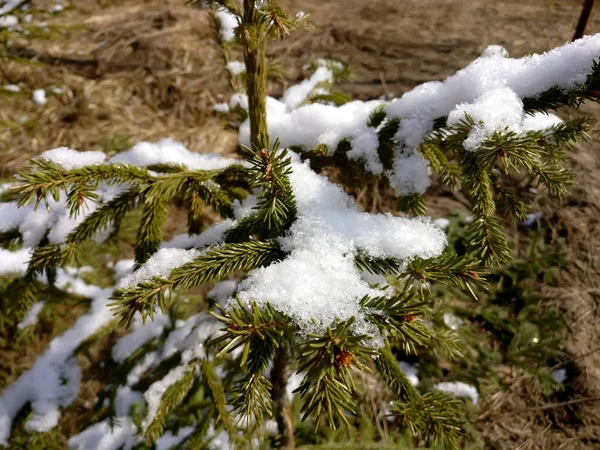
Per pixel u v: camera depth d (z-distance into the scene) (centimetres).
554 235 324
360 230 118
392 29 490
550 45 439
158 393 238
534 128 142
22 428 262
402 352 283
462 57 445
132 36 452
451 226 318
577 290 301
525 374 278
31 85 400
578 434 254
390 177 147
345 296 96
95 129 376
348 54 455
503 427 260
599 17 474
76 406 268
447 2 542
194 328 227
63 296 288
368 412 255
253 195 173
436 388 269
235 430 205
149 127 383
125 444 250
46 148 358
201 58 436
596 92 110
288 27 135
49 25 459
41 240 214
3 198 279
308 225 119
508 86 126
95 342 284
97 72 418
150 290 103
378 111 156
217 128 384
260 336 90
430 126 139
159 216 144
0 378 275
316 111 172
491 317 292
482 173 119
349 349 80
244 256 115
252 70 155
